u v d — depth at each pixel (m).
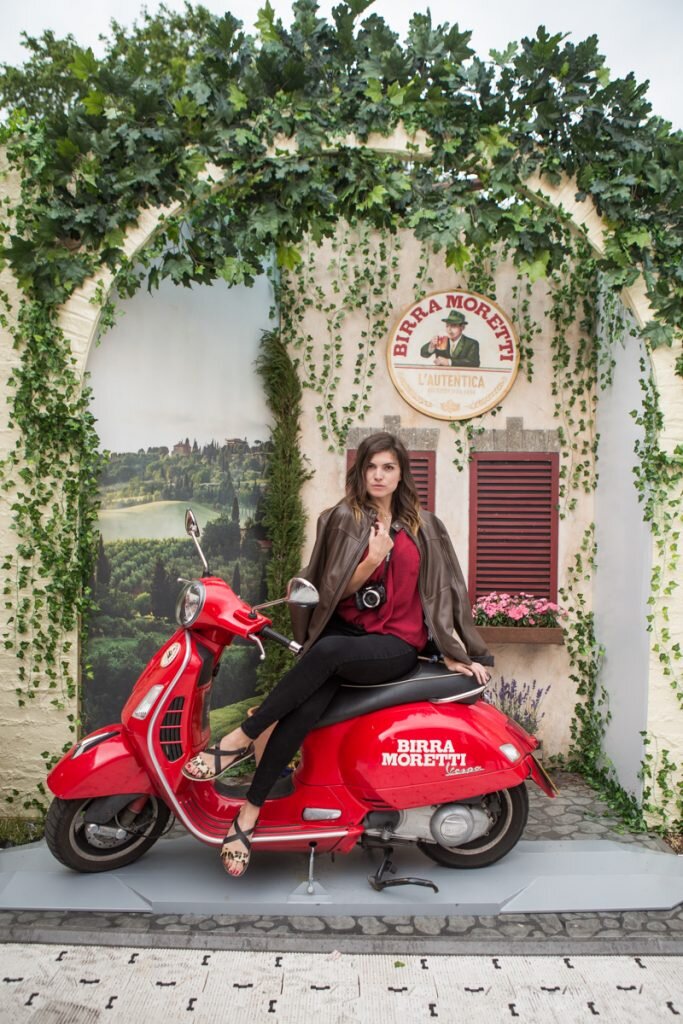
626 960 2.84
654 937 2.96
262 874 3.30
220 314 4.89
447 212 3.87
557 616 5.03
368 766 3.12
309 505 5.11
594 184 3.82
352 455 5.11
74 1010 2.50
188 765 3.03
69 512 3.84
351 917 3.06
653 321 3.90
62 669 3.88
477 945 2.88
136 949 2.84
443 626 3.25
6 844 3.69
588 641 5.05
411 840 3.22
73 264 3.73
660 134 3.86
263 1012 2.51
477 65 3.77
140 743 3.12
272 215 3.86
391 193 3.82
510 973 2.74
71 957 2.78
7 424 3.84
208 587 3.15
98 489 4.23
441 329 5.09
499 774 3.18
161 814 3.37
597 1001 2.60
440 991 2.63
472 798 3.25
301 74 3.73
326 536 3.35
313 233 3.98
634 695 4.23
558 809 4.31
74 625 3.88
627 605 4.39
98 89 3.70
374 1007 2.54
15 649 3.87
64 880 3.22
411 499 3.34
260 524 5.05
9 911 3.05
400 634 3.23
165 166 3.74
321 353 5.09
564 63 3.69
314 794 3.19
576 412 5.11
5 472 3.83
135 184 3.71
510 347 5.10
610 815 4.21
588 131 3.83
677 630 3.93
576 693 5.08
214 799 3.33
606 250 3.90
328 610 3.20
